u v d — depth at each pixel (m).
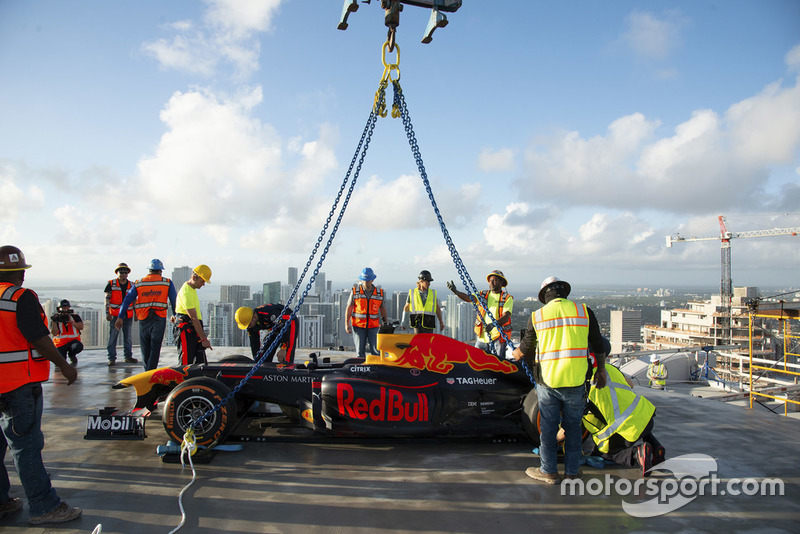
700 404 6.70
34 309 3.03
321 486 3.74
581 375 3.79
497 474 4.06
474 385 4.85
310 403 4.85
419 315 7.47
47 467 4.05
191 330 6.82
